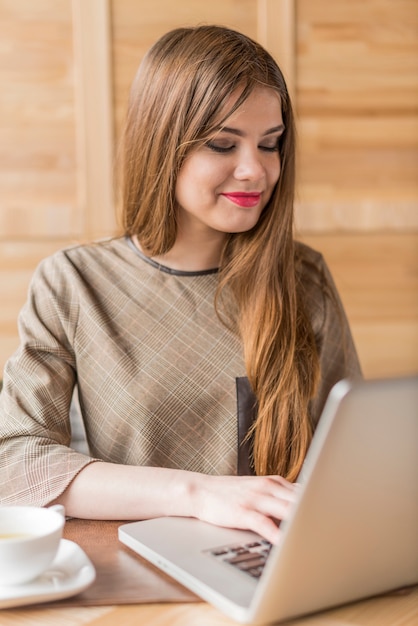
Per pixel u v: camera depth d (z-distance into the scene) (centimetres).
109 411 137
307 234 286
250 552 94
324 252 288
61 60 269
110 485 113
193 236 143
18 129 270
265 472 138
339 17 279
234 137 129
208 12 273
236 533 101
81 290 142
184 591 87
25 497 116
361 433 72
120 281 144
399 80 286
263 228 141
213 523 104
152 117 135
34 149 271
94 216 274
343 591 82
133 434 136
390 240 291
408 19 283
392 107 286
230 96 127
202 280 144
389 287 292
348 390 70
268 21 275
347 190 287
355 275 290
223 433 139
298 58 279
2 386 145
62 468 117
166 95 132
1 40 265
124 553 99
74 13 267
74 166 273
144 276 144
